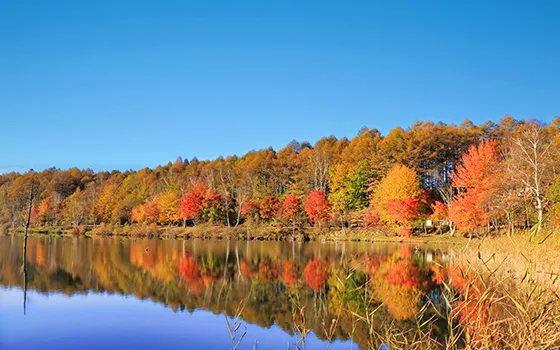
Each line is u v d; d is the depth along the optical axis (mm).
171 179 86188
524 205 30500
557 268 13688
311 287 19844
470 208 39375
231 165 101188
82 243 48188
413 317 13609
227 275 23781
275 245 45531
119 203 77188
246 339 12250
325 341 11820
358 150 78312
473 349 6367
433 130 66125
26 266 27203
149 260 30953
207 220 67000
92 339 12359
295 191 69812
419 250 37188
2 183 124250
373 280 21078
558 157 32062
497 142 58906
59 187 104438
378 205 53969
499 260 17938
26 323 13977
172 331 13086
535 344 5465
